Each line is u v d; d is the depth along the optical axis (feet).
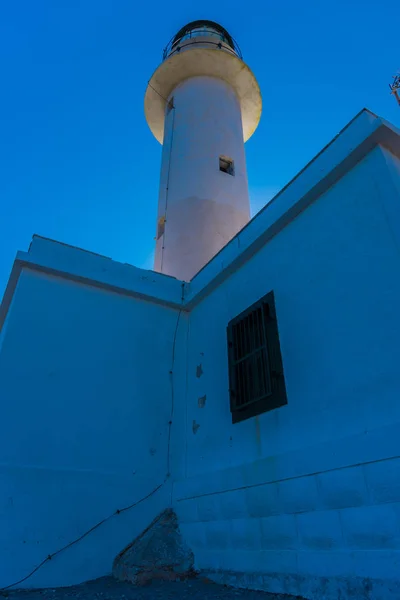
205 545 17.93
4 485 17.57
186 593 15.01
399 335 13.32
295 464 15.19
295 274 18.54
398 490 11.70
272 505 15.56
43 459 18.84
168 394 23.71
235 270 22.99
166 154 41.83
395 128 16.29
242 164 41.65
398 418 12.57
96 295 24.09
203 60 44.19
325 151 18.56
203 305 25.26
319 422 15.11
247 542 16.03
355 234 16.14
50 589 16.47
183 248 34.27
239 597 14.10
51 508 18.16
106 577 17.97
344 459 13.48
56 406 20.13
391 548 11.43
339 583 12.35
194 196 36.65
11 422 18.74
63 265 23.45
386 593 11.13
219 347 22.49
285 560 14.30
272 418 17.30
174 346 25.29
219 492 18.28
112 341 23.34
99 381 21.91
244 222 37.29
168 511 20.72
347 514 12.85
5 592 15.87
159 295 26.02
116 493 19.90
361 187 16.52
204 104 42.70
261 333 19.30
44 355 20.90
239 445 18.70
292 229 19.58
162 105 47.62
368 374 13.92
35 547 17.24
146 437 21.95
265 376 18.22
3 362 19.63
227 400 20.53
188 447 22.38
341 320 15.56
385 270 14.46
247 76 45.57
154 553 17.80
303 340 16.97
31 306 21.68
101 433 20.80
